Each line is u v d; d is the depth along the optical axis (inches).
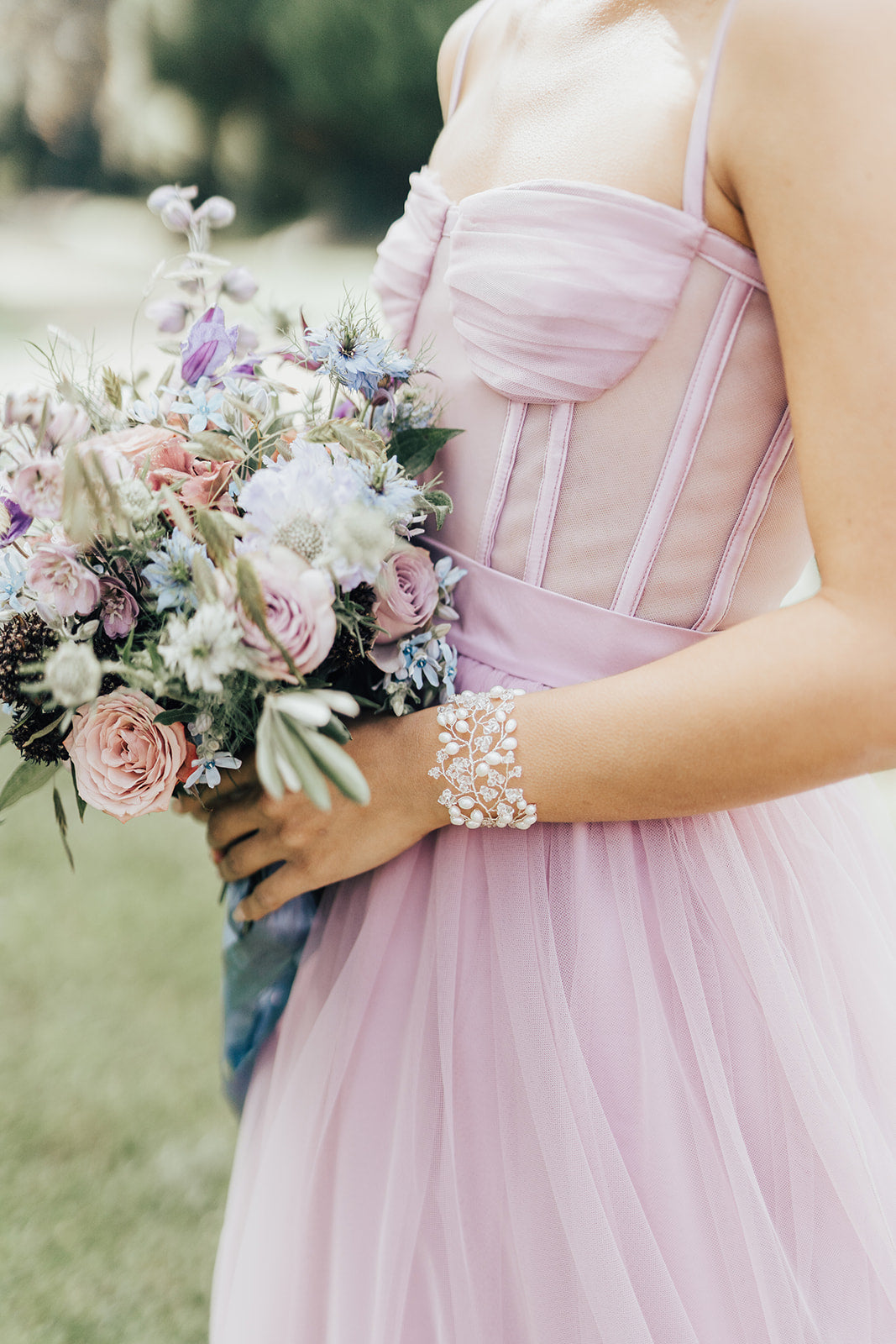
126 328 341.7
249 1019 50.1
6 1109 89.4
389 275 44.9
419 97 587.8
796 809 44.2
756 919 39.9
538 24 41.3
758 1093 39.4
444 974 40.7
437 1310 39.8
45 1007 101.3
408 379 41.4
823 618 33.8
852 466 32.5
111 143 793.6
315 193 637.9
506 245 38.1
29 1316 72.5
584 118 38.2
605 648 40.9
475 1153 39.9
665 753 35.8
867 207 31.4
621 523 39.8
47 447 35.5
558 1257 38.1
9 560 38.3
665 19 37.2
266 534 34.1
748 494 39.2
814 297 32.6
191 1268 76.3
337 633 38.6
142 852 127.6
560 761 37.3
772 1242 37.2
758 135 33.3
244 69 649.6
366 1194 41.9
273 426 40.5
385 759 39.8
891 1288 37.7
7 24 823.1
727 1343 37.8
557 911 40.3
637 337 37.3
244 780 43.0
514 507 41.1
